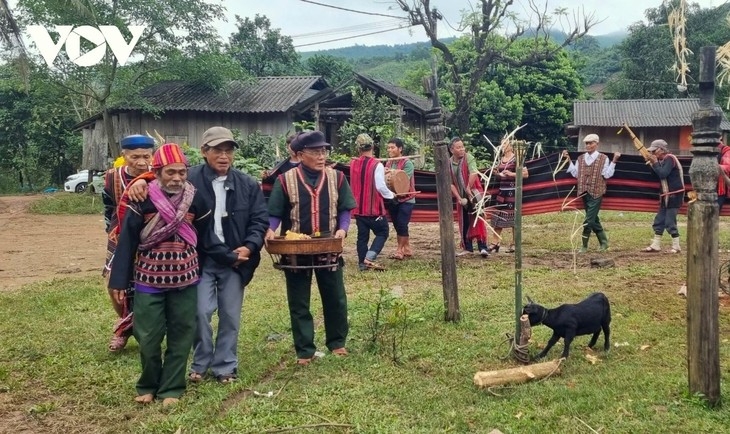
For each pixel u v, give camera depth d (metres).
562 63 35.84
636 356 5.38
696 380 4.37
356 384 4.89
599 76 54.25
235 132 22.77
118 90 24.39
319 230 5.45
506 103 33.62
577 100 33.94
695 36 22.12
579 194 10.46
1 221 18.86
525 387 4.71
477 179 10.20
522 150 5.18
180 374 4.73
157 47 24.11
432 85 6.31
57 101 27.69
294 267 5.19
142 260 4.62
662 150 10.27
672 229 10.30
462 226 10.30
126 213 4.55
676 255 10.16
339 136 24.73
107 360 5.56
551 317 5.15
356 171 9.19
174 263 4.60
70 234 15.48
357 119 23.73
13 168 42.44
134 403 4.65
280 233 5.61
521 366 4.98
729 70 5.22
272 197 5.48
